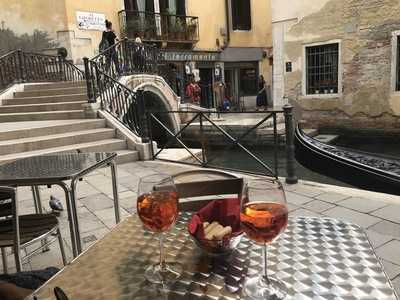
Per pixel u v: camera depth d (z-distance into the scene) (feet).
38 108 33.76
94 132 26.89
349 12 39.42
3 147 23.53
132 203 15.89
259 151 39.52
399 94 37.24
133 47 40.19
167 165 23.16
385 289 3.82
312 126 43.47
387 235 11.39
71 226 8.18
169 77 50.67
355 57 39.60
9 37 46.88
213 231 4.50
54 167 8.64
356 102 40.06
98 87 31.19
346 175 17.66
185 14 63.72
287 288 3.87
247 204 3.91
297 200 14.75
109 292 4.03
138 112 26.53
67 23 48.93
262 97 63.36
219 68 69.21
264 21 74.28
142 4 58.13
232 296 3.80
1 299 4.90
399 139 37.76
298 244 4.86
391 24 36.96
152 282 4.11
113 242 5.16
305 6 42.34
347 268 4.24
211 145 44.24
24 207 16.06
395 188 15.07
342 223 5.56
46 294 4.08
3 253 9.72
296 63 43.93
